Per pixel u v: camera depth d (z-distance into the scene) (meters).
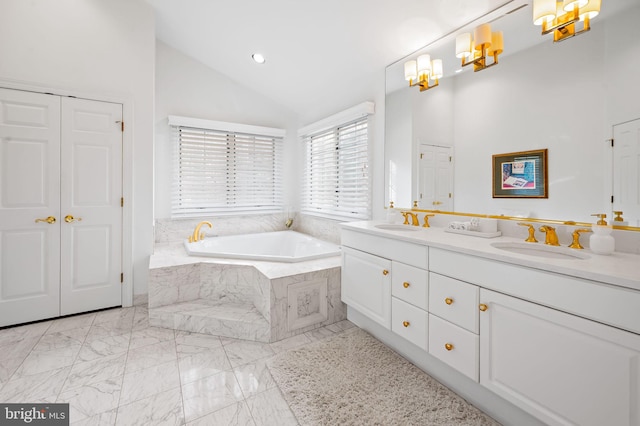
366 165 2.83
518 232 1.71
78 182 2.45
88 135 2.47
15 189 2.25
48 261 2.37
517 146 1.69
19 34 2.23
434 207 2.18
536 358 1.15
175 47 3.34
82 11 2.42
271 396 1.55
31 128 2.28
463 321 1.43
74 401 1.49
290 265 2.48
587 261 1.14
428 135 2.21
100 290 2.57
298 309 2.24
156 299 2.42
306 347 2.00
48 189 2.35
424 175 2.25
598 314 0.98
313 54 2.74
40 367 1.77
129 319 2.44
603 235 1.27
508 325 1.24
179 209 3.44
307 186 3.88
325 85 3.17
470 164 1.95
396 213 2.38
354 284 2.23
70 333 2.19
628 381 0.92
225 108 3.65
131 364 1.82
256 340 2.12
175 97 3.37
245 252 3.50
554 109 1.53
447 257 1.50
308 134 3.77
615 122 1.32
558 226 1.53
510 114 1.72
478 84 1.88
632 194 1.27
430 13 1.93
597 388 0.98
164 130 3.33
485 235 1.71
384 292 1.94
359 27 2.25
